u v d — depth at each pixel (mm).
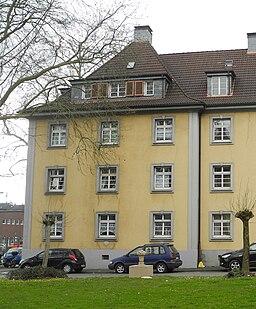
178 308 14266
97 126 35250
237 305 14430
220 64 42438
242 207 33938
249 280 20000
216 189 36938
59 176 39781
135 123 38562
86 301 15898
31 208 39688
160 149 37906
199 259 36312
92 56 26922
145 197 37688
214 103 37625
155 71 39719
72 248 37375
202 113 38094
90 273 33938
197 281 20562
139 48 41750
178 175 37344
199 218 36844
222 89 39062
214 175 37344
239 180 36719
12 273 26031
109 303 15398
